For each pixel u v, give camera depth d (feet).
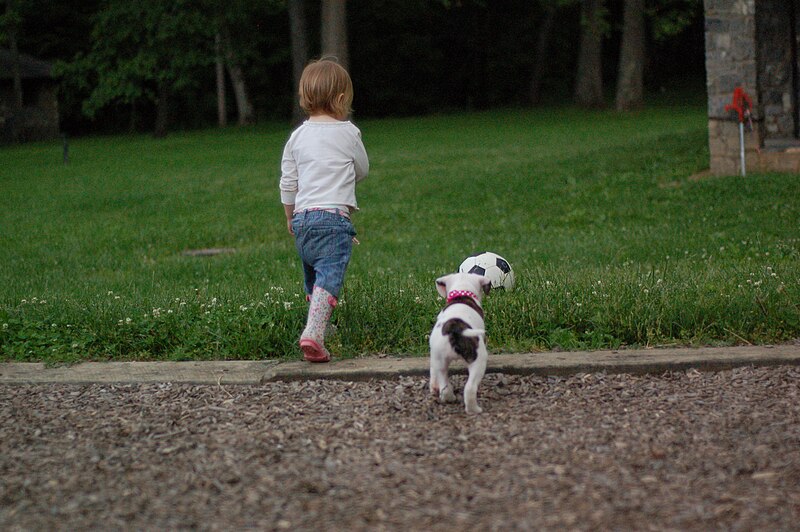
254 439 13.37
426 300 20.39
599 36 128.98
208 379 16.53
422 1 168.25
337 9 92.38
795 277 21.81
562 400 14.88
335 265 16.74
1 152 109.50
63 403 15.51
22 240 43.52
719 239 33.45
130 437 13.65
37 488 11.75
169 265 35.19
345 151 16.94
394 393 15.52
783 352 16.57
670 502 10.79
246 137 116.47
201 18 108.88
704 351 16.87
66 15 162.91
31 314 21.16
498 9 180.45
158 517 10.80
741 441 12.67
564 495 11.05
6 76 136.87
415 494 11.21
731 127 47.57
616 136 85.71
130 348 19.12
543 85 188.34
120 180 70.33
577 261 30.30
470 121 128.26
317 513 10.75
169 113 168.35
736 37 46.47
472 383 14.03
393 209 49.75
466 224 44.04
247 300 21.47
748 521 10.25
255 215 50.24
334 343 18.48
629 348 17.54
